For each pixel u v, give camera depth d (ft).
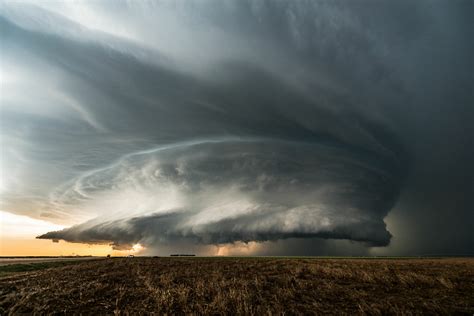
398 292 69.41
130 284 83.15
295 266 137.08
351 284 80.38
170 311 51.08
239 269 126.21
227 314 49.44
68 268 138.41
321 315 50.08
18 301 58.39
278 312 49.32
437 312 51.85
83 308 55.11
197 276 99.45
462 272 108.27
